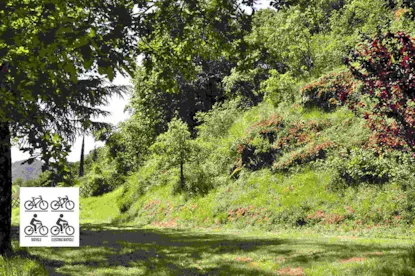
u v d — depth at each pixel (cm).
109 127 1368
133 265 1047
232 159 2906
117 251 1304
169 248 1387
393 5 901
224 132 3497
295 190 2203
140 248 1394
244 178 2602
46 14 358
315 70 3150
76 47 317
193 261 1106
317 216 1952
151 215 2980
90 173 4988
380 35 895
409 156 1681
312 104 2659
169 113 4844
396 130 887
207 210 2539
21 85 388
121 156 4622
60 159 475
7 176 1082
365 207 1820
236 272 918
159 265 1043
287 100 2936
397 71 838
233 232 2039
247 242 1481
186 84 4538
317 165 2238
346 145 2183
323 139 2356
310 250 1165
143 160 4622
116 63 335
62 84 463
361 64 895
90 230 2323
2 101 414
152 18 459
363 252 1041
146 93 4588
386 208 1753
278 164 2444
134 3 437
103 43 343
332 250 1129
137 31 453
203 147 3169
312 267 894
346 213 1864
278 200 2212
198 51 609
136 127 4628
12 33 359
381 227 1695
